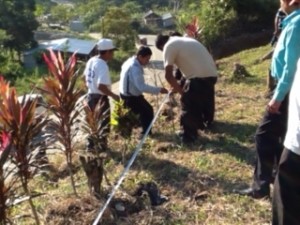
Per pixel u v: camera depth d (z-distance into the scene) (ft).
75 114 14.78
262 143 13.78
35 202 15.51
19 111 11.79
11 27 150.82
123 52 137.28
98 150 15.47
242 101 25.58
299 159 9.55
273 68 12.96
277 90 12.35
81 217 14.01
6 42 143.02
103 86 18.90
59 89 14.37
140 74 20.12
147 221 13.69
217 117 22.68
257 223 13.26
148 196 14.87
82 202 14.64
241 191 14.94
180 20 53.62
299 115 9.49
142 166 17.72
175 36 19.75
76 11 259.19
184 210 14.23
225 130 20.85
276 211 10.19
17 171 12.09
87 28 236.02
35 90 14.32
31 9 177.17
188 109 19.12
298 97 9.48
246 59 41.09
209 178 16.21
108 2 250.57
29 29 155.94
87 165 14.82
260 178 14.21
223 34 55.47
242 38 55.72
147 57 20.18
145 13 234.38
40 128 12.46
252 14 57.62
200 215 13.88
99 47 19.22
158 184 16.08
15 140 11.87
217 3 56.59
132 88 20.17
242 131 20.61
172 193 15.42
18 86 74.84
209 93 19.40
